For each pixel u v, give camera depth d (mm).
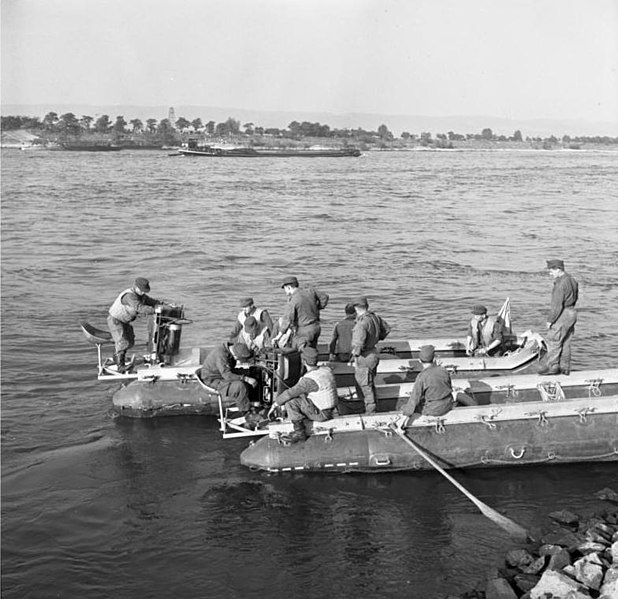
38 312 18500
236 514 9109
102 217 38500
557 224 37719
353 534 8703
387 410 11086
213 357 10648
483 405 10758
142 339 16375
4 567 7934
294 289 11492
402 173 83562
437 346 13055
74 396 12867
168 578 7836
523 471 10281
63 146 144000
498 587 7320
